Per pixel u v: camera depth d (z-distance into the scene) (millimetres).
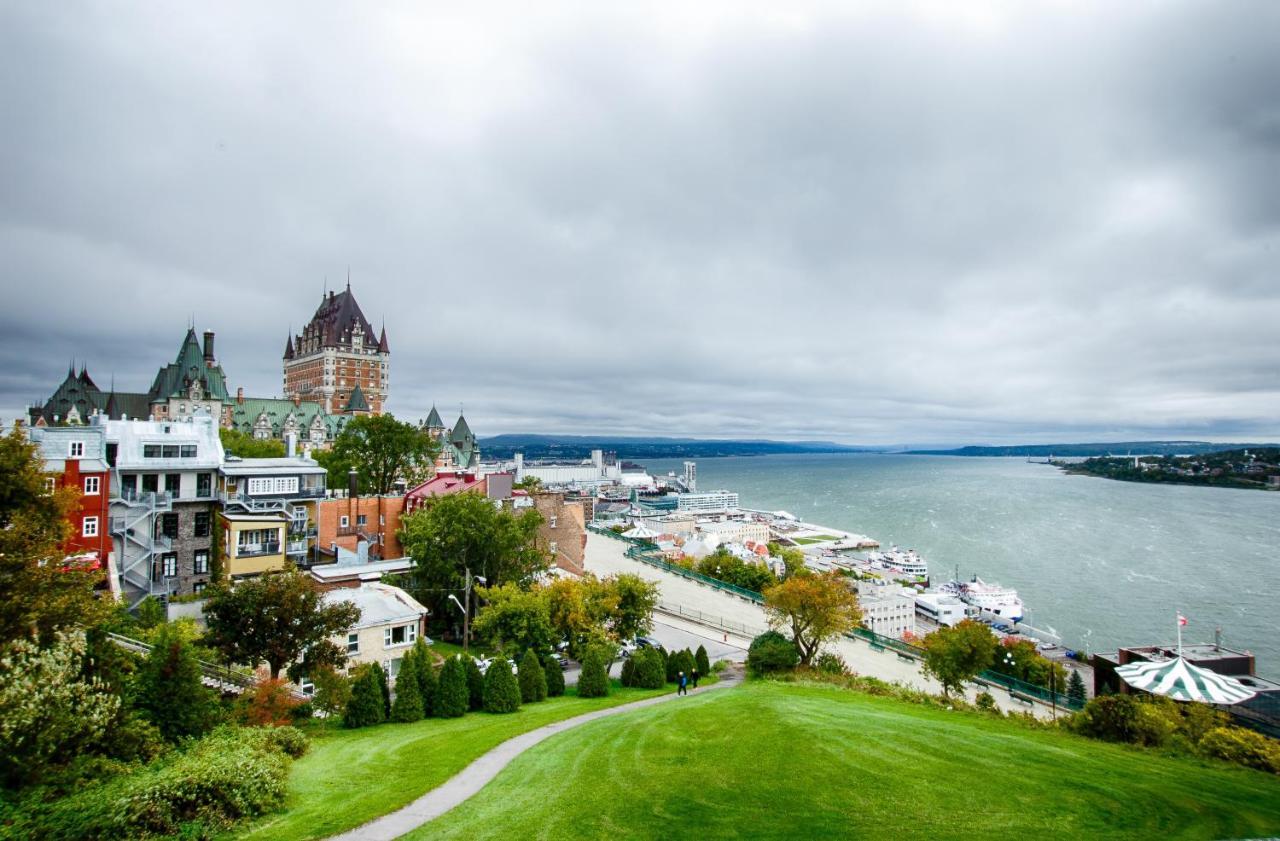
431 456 112312
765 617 81938
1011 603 168500
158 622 45812
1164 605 171375
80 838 17094
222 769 19938
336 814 19594
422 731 32344
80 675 23641
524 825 18359
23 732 19703
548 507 92875
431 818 19250
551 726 32406
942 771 21828
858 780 20797
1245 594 180250
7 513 27172
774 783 20609
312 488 71750
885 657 67812
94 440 54844
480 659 53906
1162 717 29766
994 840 16906
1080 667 121875
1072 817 18500
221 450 65062
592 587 58875
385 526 77562
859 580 178375
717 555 139875
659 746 25266
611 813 18891
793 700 35438
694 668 52188
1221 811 19453
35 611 23125
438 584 64062
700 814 18547
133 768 22062
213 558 61438
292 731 27984
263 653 34312
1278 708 40219
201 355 172750
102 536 54312
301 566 63469
